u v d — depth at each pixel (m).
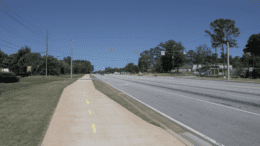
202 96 12.59
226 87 18.97
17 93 13.34
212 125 6.08
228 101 10.48
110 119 6.43
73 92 14.28
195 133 5.35
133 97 12.54
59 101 10.02
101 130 5.24
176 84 23.73
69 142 4.34
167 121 6.64
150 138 4.66
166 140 4.54
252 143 4.58
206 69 59.72
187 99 11.45
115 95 13.21
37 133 4.91
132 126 5.65
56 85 21.28
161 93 14.63
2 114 6.93
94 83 25.88
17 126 5.47
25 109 7.86
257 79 33.44
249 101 10.37
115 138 4.63
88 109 8.02
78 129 5.30
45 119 6.29
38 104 9.04
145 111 8.26
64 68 85.19
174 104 9.88
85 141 4.41
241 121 6.46
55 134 4.87
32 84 22.86
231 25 53.19
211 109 8.46
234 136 5.07
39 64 61.19
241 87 18.91
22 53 61.59
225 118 6.89
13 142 4.27
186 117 7.16
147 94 14.09
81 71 134.38
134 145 4.21
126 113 7.32
